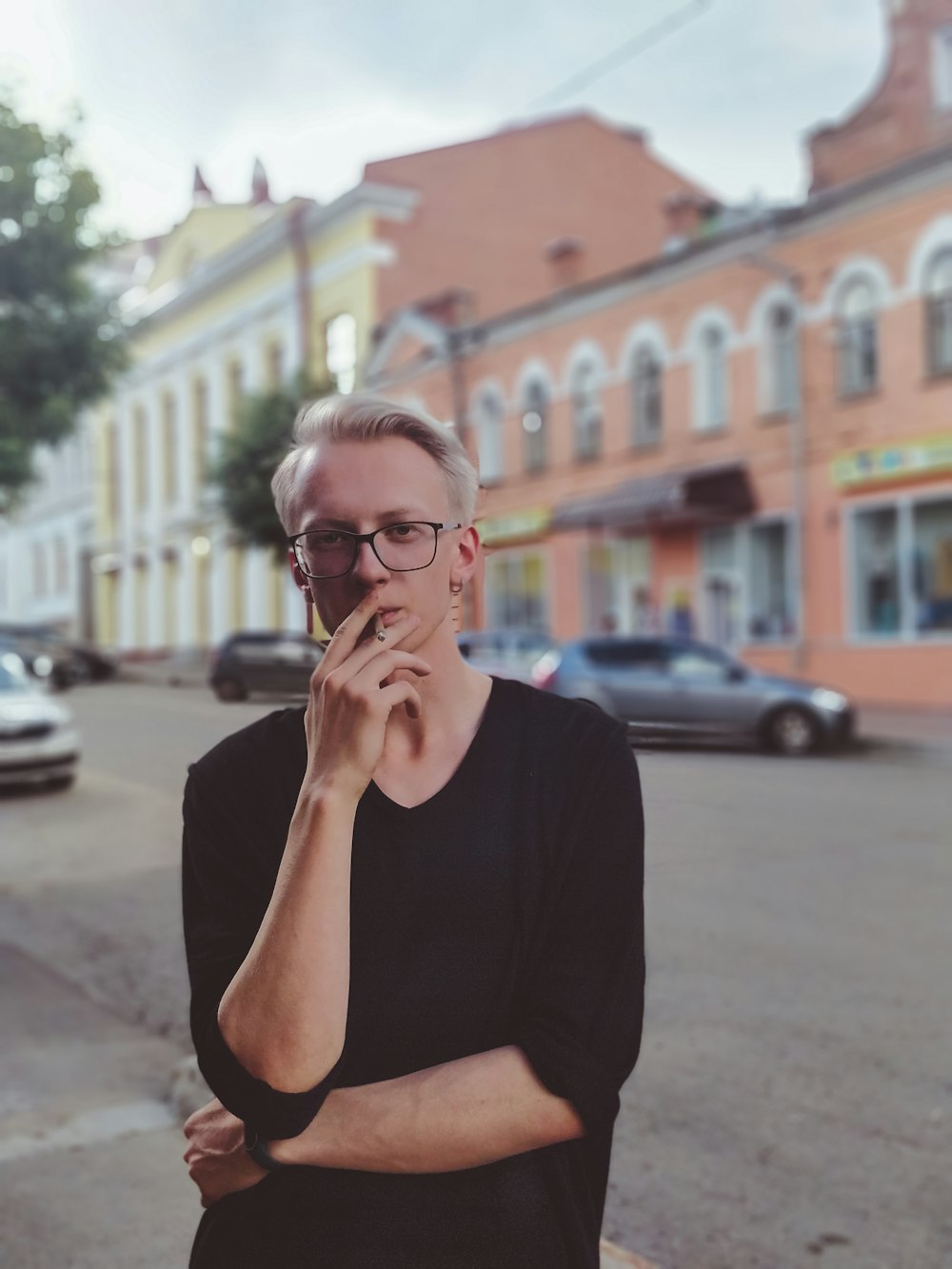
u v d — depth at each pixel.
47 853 8.53
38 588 47.94
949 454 16.83
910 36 19.56
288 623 30.69
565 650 14.99
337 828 1.19
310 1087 1.19
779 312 19.58
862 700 18.25
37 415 13.82
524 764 1.34
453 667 1.38
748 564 20.09
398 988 1.26
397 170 29.25
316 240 30.62
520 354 24.11
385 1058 1.26
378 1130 1.22
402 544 1.31
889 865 7.43
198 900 1.38
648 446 21.62
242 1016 1.19
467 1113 1.22
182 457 36.41
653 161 32.22
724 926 5.98
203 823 1.38
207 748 2.08
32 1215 3.06
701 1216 3.18
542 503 23.80
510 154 30.53
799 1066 4.18
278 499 1.42
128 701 12.84
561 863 1.31
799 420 18.94
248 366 33.03
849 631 18.44
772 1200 3.26
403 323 26.89
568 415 23.14
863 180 17.67
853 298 18.31
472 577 1.46
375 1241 1.24
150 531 38.34
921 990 4.97
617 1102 1.28
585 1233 1.33
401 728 1.35
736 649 20.28
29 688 11.98
